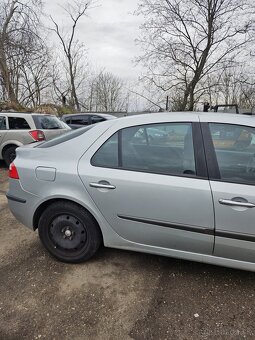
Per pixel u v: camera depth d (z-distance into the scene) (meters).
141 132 2.56
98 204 2.58
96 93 40.78
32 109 18.62
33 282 2.58
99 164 2.59
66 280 2.60
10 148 7.00
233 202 2.20
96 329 2.08
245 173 2.29
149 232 2.49
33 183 2.77
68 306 2.29
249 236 2.22
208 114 2.54
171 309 2.26
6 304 2.31
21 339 1.99
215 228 2.28
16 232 3.56
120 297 2.39
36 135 6.77
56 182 2.68
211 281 2.60
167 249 2.51
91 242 2.73
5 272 2.72
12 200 2.92
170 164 2.43
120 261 2.90
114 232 2.62
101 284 2.55
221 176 2.29
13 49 17.80
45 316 2.19
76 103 29.70
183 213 2.34
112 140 2.62
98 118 11.80
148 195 2.41
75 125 11.70
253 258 2.29
